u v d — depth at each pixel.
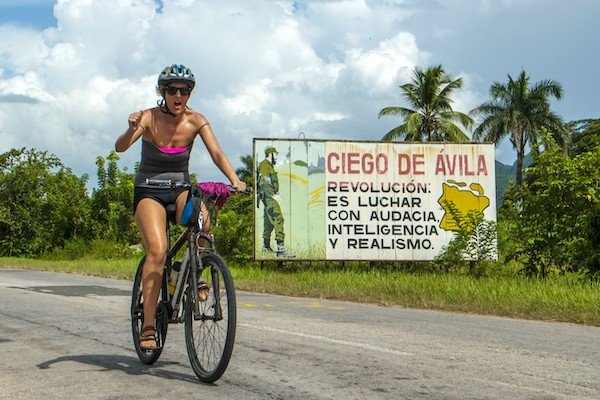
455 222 22.47
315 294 13.51
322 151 22.06
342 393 4.95
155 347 5.44
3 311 9.75
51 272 21.00
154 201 5.41
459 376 5.59
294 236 21.80
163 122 5.45
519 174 54.22
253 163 21.73
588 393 5.09
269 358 6.23
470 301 11.62
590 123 57.81
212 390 4.99
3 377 5.40
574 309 10.24
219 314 5.02
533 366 6.09
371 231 22.16
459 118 52.09
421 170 22.48
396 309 11.16
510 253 19.53
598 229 16.41
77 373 5.54
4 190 34.91
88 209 34.84
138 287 5.94
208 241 5.34
